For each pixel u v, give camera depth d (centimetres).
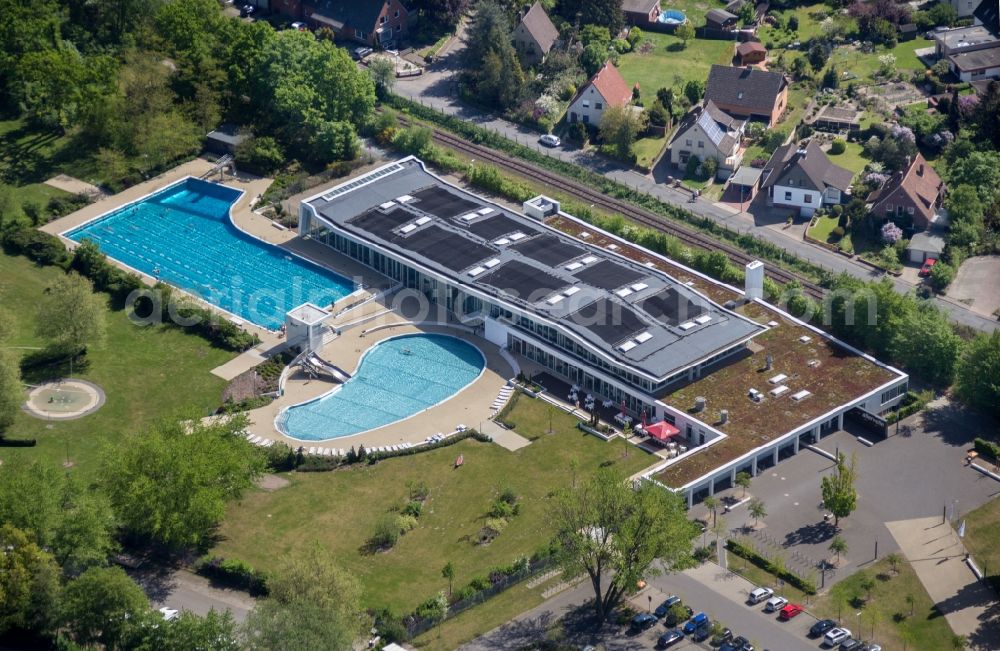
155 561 18788
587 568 17412
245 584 18350
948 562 18738
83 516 17838
